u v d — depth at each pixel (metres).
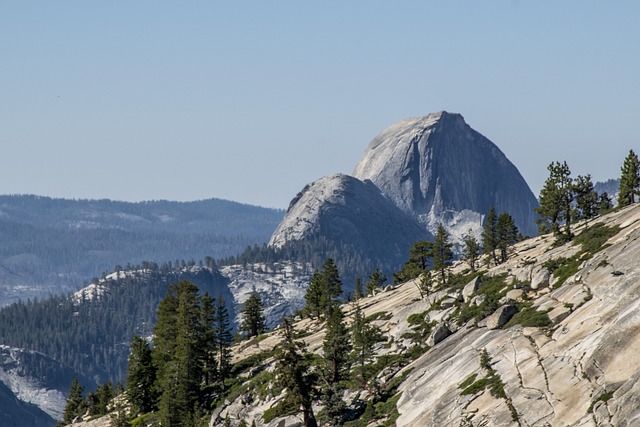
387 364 157.38
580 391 100.88
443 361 139.62
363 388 150.62
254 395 170.88
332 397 141.25
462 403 117.44
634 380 93.19
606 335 104.00
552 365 111.44
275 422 151.00
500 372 119.38
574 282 137.25
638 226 149.75
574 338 115.06
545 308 134.12
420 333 166.75
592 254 147.75
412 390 135.75
